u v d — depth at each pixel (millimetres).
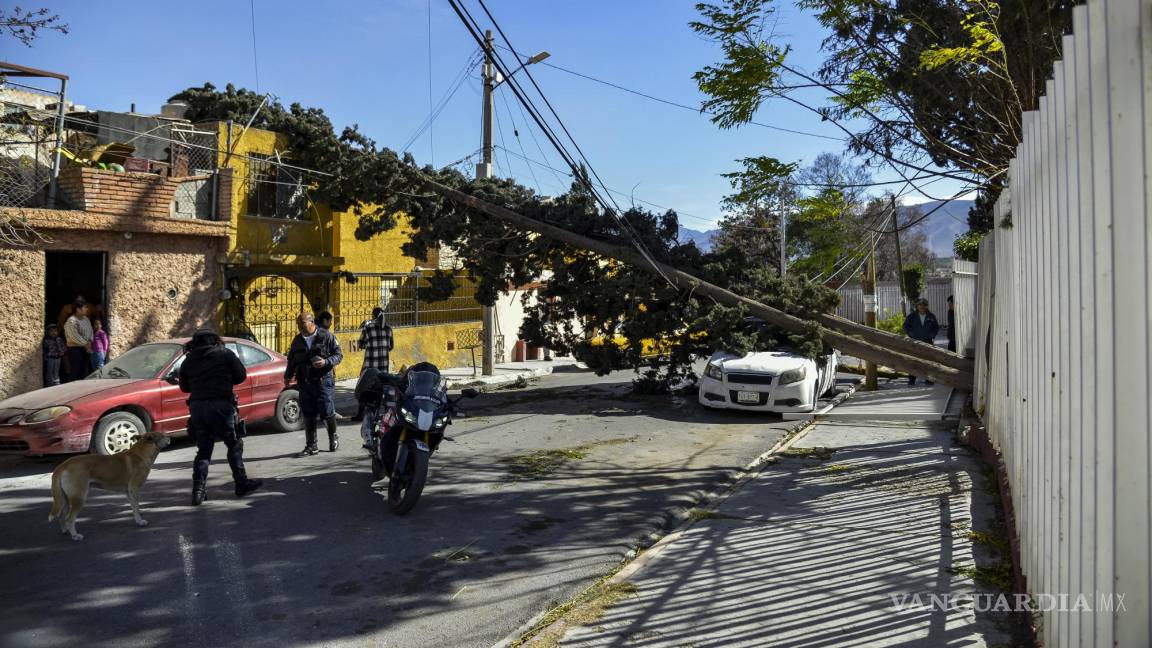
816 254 10719
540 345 15289
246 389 11352
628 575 5633
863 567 5602
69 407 9266
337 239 19109
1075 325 3145
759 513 7238
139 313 14336
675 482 8555
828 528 6648
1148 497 2410
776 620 4727
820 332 13031
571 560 6051
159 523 6988
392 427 7543
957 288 15547
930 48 9242
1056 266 3629
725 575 5566
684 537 6551
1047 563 3748
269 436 11617
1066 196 3359
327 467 9344
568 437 11266
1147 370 2402
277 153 16672
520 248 14703
